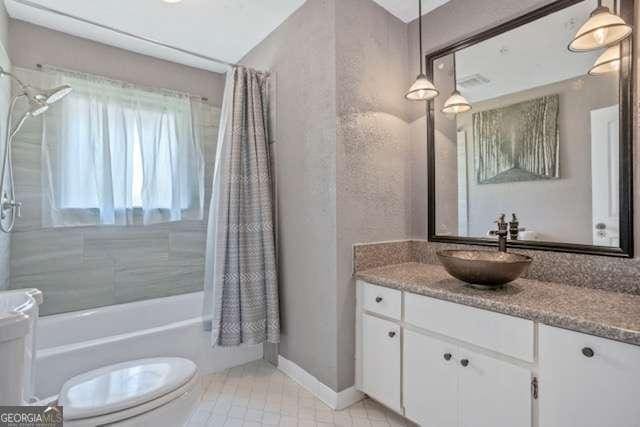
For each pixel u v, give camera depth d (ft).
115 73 8.30
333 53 5.92
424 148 6.91
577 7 4.94
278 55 7.38
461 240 6.28
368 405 5.98
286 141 7.11
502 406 4.03
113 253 8.21
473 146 6.12
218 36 7.88
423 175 6.93
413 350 5.07
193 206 9.27
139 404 3.93
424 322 4.91
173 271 9.12
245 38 7.96
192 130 9.26
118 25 7.39
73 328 7.09
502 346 4.05
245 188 7.12
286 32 7.14
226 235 6.84
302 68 6.64
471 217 6.17
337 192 5.90
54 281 7.44
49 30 7.45
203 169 9.47
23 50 7.13
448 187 6.51
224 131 7.17
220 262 6.77
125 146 8.14
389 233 6.70
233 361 7.47
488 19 5.89
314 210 6.35
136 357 6.20
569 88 4.99
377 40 6.59
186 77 9.39
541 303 4.00
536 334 3.78
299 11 6.77
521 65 5.50
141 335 6.27
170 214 8.87
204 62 9.22
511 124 5.62
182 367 4.80
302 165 6.65
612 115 4.59
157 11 6.89
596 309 3.74
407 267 6.51
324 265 6.12
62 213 7.33
